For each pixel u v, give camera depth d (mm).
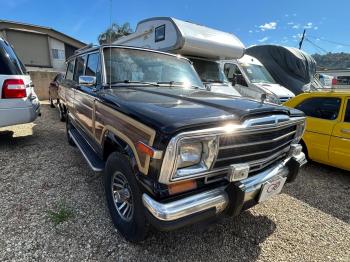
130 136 2068
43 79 13945
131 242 2381
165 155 1713
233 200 2043
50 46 23094
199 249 2404
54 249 2275
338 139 4207
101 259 2193
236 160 2084
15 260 2127
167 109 2062
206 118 1886
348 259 2410
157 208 1767
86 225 2619
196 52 6707
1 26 20609
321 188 3957
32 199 3066
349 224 2990
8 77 4215
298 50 10617
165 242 2453
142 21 7273
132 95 2633
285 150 2721
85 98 3420
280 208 3258
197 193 1922
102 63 3172
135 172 2002
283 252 2449
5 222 2607
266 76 9039
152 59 3660
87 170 3977
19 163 4176
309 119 4602
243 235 2652
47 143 5367
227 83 7465
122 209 2486
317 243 2613
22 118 4426
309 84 10125
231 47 7148
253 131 2080
